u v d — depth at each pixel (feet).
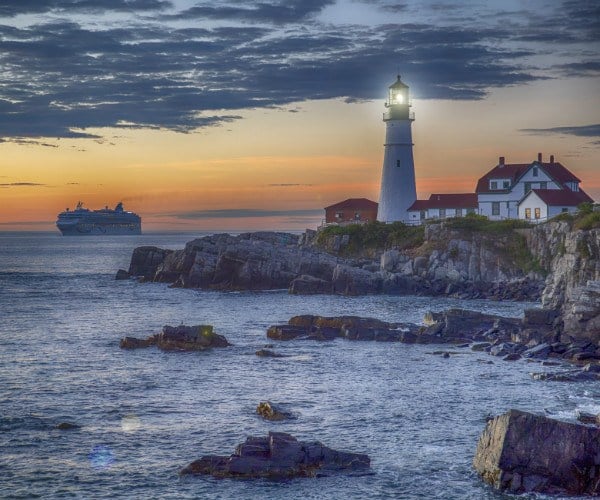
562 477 113.80
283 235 526.98
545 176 460.14
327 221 567.18
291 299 360.69
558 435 114.52
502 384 178.81
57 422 150.20
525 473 114.93
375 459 128.88
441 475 121.80
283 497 114.52
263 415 153.89
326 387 177.58
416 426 146.72
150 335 254.06
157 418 152.87
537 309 241.76
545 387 175.42
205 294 384.88
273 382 182.60
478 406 160.15
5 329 268.00
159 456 131.64
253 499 114.01
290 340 239.09
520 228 410.72
